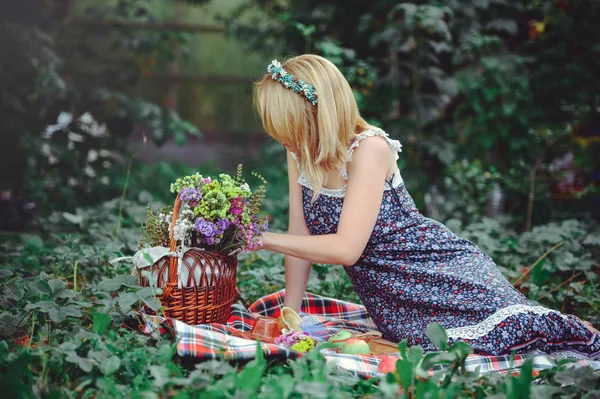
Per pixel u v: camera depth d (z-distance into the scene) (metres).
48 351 2.28
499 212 6.04
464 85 5.97
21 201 6.01
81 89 6.68
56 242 4.44
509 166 6.32
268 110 2.78
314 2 6.63
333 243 2.78
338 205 2.89
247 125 12.25
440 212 6.12
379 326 2.96
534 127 6.15
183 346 2.29
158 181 8.49
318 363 2.15
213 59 12.22
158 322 2.50
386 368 2.38
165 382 1.98
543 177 6.15
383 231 2.88
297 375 2.09
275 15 7.85
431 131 6.34
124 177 6.98
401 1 6.09
